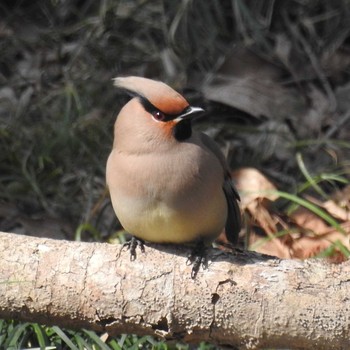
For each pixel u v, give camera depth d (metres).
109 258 8.45
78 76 14.35
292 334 8.20
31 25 15.27
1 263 8.47
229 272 8.29
